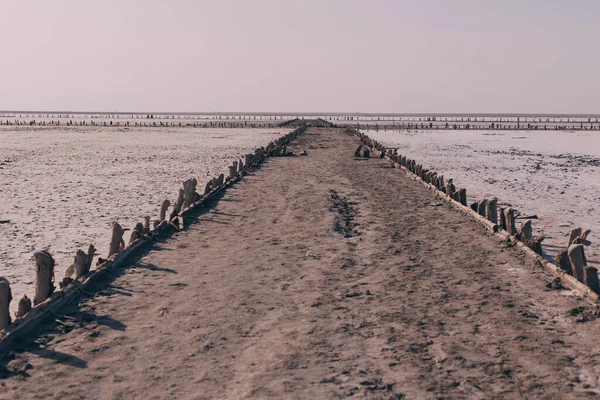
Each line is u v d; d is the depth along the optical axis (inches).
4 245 526.0
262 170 1147.3
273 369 256.1
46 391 236.7
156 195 848.3
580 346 278.4
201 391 235.8
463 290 374.6
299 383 242.1
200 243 515.2
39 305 319.0
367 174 1083.3
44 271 331.0
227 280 400.2
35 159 1453.0
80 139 2452.0
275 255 473.1
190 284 389.7
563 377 245.3
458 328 305.7
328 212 661.9
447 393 232.2
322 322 316.2
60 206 746.2
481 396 229.6
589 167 1433.3
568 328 302.8
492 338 290.8
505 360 263.6
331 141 2202.3
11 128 3673.7
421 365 259.3
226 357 269.9
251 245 508.4
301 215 646.5
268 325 312.3
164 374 251.9
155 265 438.3
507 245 495.8
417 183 947.3
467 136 3176.7
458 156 1740.9
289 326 310.5
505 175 1213.1
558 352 271.6
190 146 2034.9
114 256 434.9
